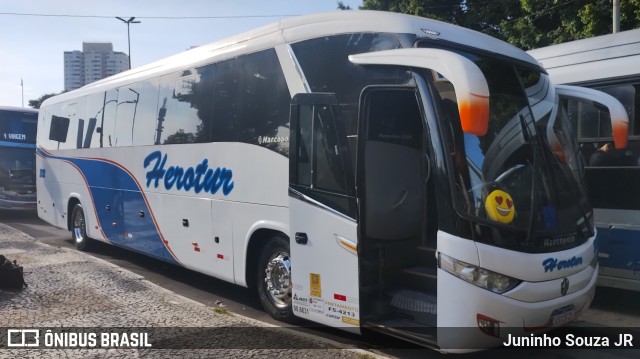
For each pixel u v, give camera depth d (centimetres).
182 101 782
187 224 763
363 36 535
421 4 1875
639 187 654
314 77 570
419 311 500
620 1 1405
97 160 1031
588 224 523
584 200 534
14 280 735
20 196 1766
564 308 477
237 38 693
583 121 701
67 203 1165
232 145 677
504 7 1794
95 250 1127
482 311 438
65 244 1233
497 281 441
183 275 902
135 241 905
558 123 551
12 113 1773
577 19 1515
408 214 548
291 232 569
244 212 657
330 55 557
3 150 1755
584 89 582
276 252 630
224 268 694
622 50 689
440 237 455
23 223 1686
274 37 628
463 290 440
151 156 852
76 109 1141
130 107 923
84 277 816
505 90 516
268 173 624
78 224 1131
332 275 530
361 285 507
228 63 693
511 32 1659
